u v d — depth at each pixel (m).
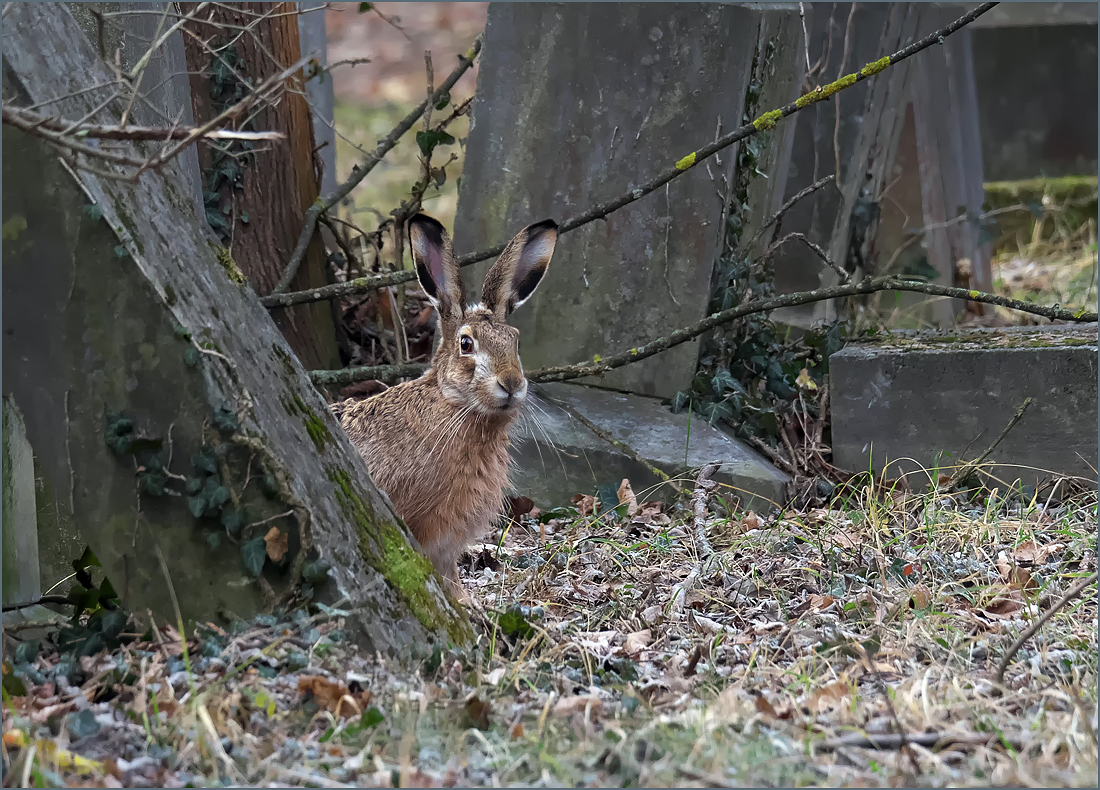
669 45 13.07
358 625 7.30
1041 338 13.08
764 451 13.41
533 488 12.93
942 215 18.56
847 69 16.48
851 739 6.43
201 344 7.20
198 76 12.76
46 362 7.27
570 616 9.30
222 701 6.55
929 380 12.70
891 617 8.65
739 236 13.83
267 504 7.26
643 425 13.09
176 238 7.71
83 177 7.06
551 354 13.92
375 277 12.91
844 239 16.84
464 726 6.69
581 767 6.24
